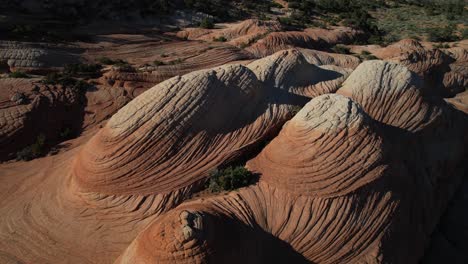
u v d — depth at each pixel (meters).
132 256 14.30
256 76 21.33
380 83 22.88
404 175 19.38
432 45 51.53
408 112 22.59
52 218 17.91
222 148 19.02
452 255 20.94
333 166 17.34
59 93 27.00
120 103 27.84
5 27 36.28
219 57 38.34
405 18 71.00
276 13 65.19
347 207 16.72
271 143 19.25
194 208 16.08
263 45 44.12
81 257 16.38
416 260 18.64
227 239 14.81
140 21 49.25
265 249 15.77
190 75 19.75
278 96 21.70
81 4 46.34
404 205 18.47
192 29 49.34
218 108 19.38
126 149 17.92
